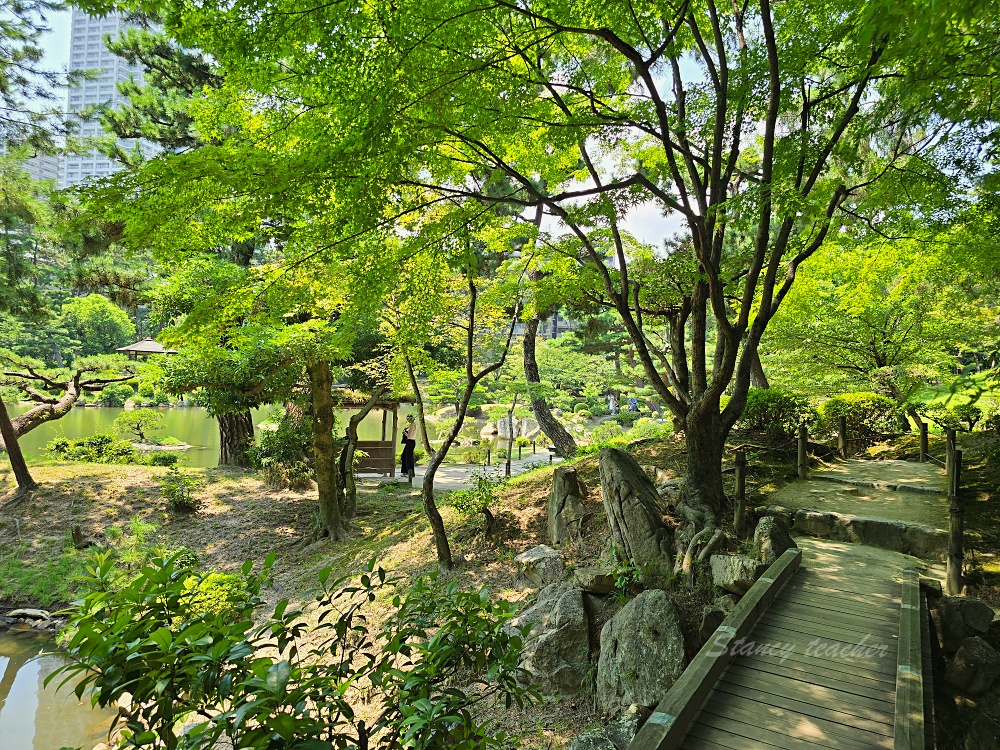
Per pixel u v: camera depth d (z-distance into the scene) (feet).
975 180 23.68
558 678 21.47
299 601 34.37
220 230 22.74
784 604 19.53
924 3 11.09
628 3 21.02
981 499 28.09
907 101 18.42
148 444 91.61
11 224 51.47
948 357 48.80
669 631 20.11
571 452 60.23
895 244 31.81
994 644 18.57
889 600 19.81
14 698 30.37
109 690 6.58
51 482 53.52
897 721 13.14
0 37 46.70
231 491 56.03
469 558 32.37
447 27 18.47
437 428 75.20
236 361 43.01
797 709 14.53
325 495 47.39
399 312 36.83
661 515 25.95
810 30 23.03
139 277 55.36
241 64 18.86
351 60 17.84
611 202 24.52
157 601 7.65
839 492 30.76
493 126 22.80
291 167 18.88
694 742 13.43
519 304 38.70
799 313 42.42
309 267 28.53
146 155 59.26
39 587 41.11
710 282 25.52
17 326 93.91
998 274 30.37
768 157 23.56
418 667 8.41
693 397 29.07
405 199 29.55
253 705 6.09
